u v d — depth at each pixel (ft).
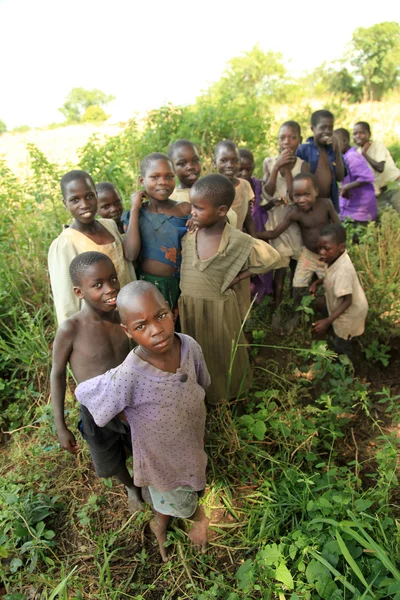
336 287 11.40
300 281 13.78
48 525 8.66
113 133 51.39
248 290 10.96
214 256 9.04
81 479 9.45
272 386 11.45
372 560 6.96
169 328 5.96
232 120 23.44
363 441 10.16
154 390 6.29
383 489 8.08
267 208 13.91
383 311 12.89
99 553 7.95
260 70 65.72
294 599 6.46
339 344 12.17
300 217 13.16
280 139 14.46
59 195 17.34
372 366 12.34
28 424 11.19
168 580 7.63
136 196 9.71
